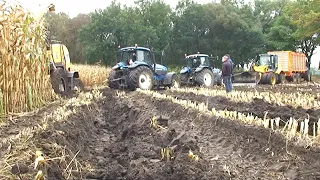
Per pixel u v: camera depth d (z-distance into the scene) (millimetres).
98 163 7070
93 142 9367
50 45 15961
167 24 55031
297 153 6562
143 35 50312
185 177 5754
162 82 22969
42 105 13383
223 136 8688
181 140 7887
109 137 10258
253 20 62156
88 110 13086
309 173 5746
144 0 58281
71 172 6113
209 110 11500
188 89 20969
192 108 11344
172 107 12547
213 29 55938
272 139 7344
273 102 13156
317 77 52719
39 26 13242
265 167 6547
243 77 31047
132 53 21750
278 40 57500
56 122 8594
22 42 11641
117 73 21609
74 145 7590
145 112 12312
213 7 55125
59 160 6121
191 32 55500
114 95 19016
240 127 8500
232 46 56719
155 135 8906
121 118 12984
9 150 6168
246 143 7809
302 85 30281
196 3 55875
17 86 11312
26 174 5227
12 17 11469
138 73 20641
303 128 7531
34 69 12734
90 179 6176
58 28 59094
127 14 52625
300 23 41656
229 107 12539
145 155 7246
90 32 52781
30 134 7094
